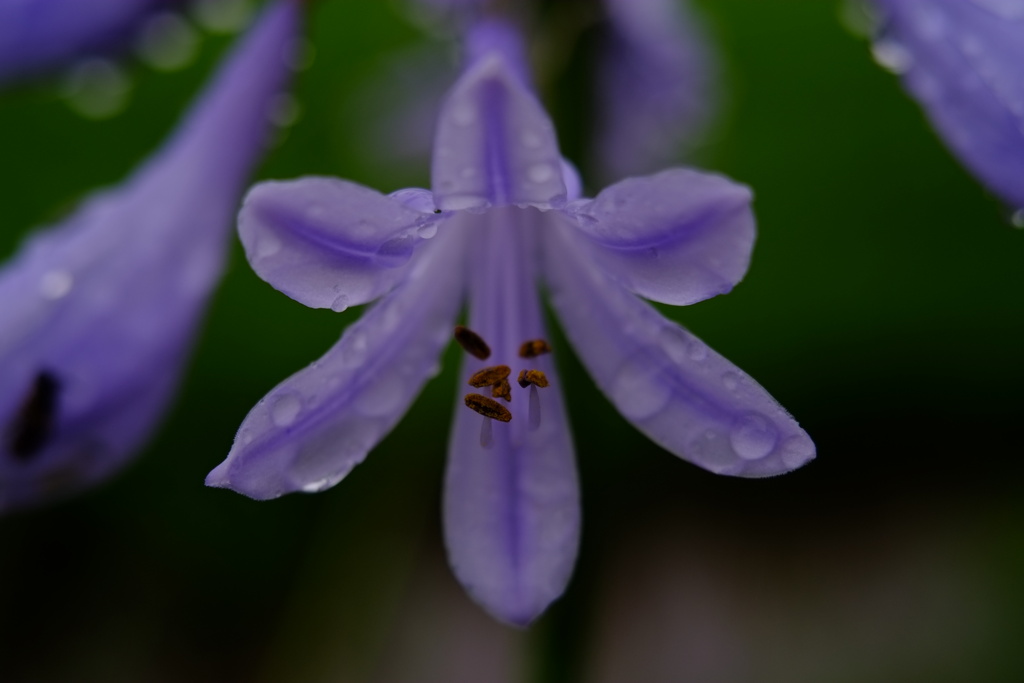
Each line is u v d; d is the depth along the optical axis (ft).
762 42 0.98
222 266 0.66
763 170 1.02
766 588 1.14
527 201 0.57
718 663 1.09
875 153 1.01
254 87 0.66
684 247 0.57
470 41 0.65
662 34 0.73
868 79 0.99
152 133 1.00
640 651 1.10
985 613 1.07
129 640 1.05
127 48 0.67
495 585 0.60
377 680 1.06
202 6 0.68
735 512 1.18
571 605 0.68
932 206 1.02
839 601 1.11
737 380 0.58
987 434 1.13
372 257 0.58
